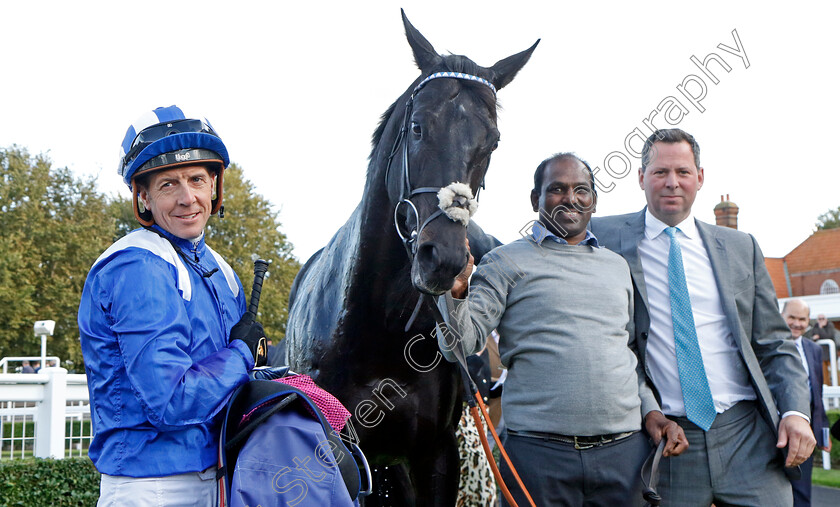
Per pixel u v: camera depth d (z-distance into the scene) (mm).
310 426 1771
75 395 7379
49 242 26875
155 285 1751
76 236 27391
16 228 26703
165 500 1726
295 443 1739
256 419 1752
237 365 1813
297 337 3057
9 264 24734
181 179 1898
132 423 1728
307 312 3006
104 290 1763
